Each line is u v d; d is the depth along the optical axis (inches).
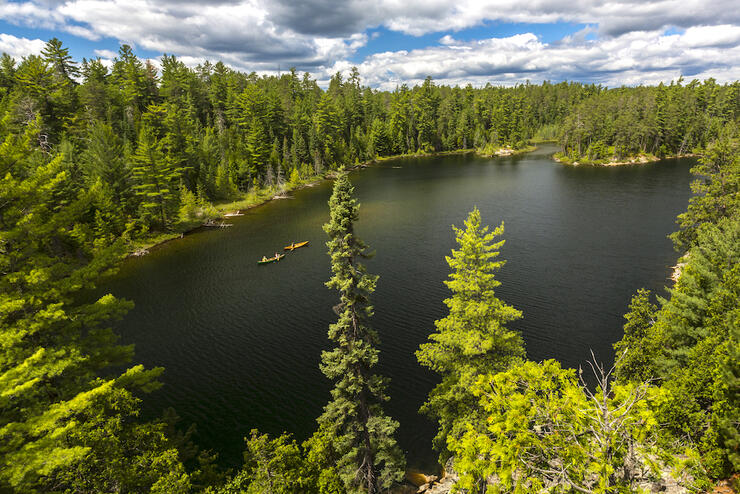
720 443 557.9
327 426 813.9
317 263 2242.9
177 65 5408.5
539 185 4141.2
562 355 1274.6
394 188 4397.1
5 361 464.4
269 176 4320.9
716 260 853.2
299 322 1585.9
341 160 5959.6
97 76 4569.4
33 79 2960.1
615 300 1617.9
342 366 773.3
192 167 3567.9
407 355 1328.7
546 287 1759.4
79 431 492.4
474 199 3654.0
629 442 353.7
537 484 357.1
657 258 2023.9
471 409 791.7
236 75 6432.1
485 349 756.6
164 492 493.7
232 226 3102.9
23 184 520.4
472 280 816.3
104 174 2645.2
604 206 3120.1
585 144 6028.5
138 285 1996.8
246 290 1904.5
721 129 5743.1
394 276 1991.9
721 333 700.0
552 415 380.2
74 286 555.5
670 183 3848.4
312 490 687.1
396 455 832.9
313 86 7632.9
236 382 1226.6
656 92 6387.8
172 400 1151.6
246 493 608.1
